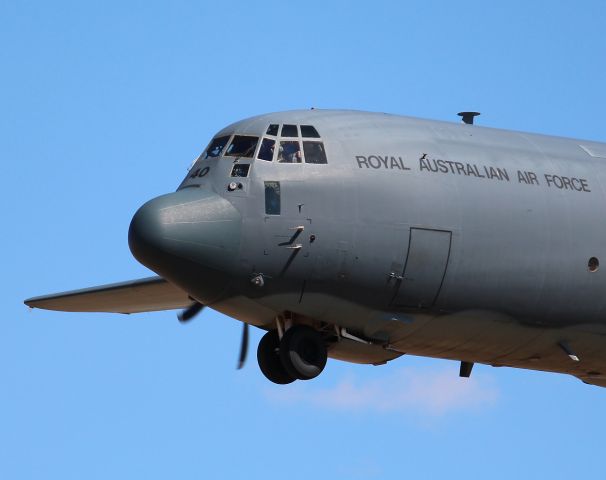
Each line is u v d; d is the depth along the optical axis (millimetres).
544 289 82375
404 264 77625
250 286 75562
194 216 74312
